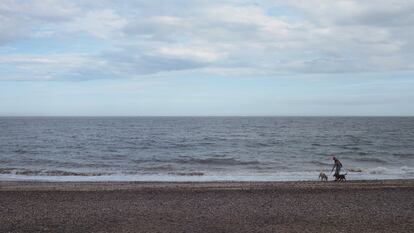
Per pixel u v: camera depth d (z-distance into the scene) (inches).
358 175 1136.2
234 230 512.1
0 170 1184.8
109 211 616.1
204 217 579.2
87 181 985.5
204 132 3725.4
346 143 2379.4
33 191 786.2
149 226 530.3
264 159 1578.5
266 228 522.3
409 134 3331.7
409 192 788.6
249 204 669.9
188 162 1481.3
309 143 2384.4
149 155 1734.7
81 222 549.6
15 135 3110.2
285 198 722.8
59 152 1843.0
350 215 595.8
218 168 1314.0
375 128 4532.5
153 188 827.4
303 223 548.7
